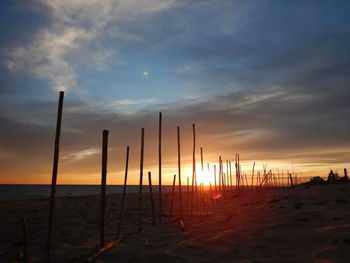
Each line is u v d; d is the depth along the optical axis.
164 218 12.19
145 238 8.23
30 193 67.94
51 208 5.73
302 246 6.31
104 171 7.09
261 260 5.64
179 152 11.09
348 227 7.08
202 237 7.73
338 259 5.29
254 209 12.91
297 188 25.36
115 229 10.42
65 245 8.09
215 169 26.83
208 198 25.61
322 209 10.27
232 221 9.82
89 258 6.15
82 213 15.85
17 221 12.97
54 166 5.80
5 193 66.31
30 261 6.58
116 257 6.39
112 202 23.34
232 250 6.43
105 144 7.12
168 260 6.00
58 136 5.82
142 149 9.67
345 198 13.27
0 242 8.95
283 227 8.09
